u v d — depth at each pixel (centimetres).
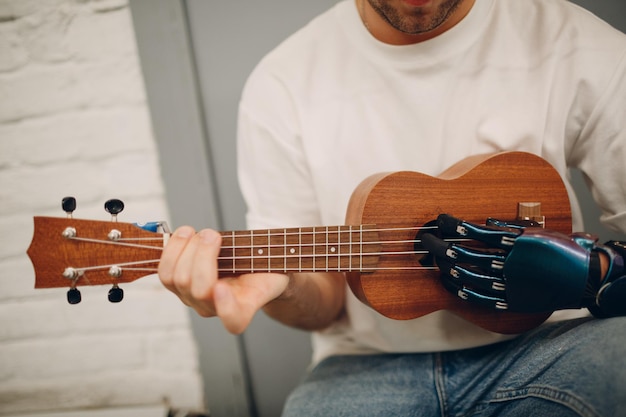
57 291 95
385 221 57
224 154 92
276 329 101
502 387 57
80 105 87
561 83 61
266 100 70
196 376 102
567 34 61
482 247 58
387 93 66
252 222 72
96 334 98
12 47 83
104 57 85
